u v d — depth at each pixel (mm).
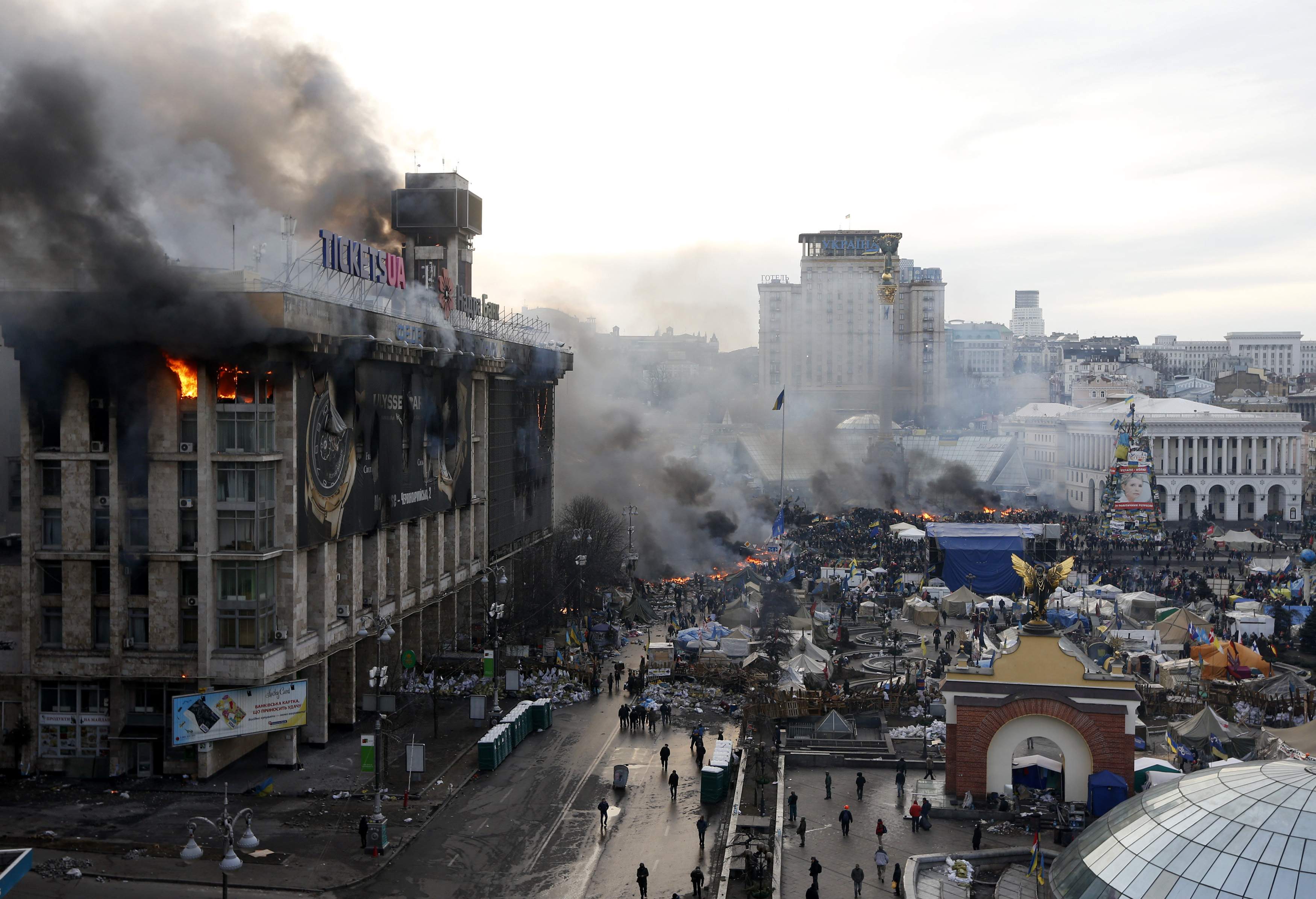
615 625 131500
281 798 73625
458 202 139250
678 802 74250
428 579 108625
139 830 67188
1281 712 92938
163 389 75750
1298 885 43750
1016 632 108250
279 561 78562
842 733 85438
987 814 68500
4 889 49438
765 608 129750
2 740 76938
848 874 60031
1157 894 46500
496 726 85125
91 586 76562
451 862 64062
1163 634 118375
